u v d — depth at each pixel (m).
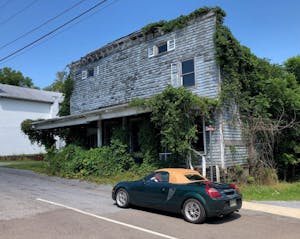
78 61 25.23
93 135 23.62
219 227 7.42
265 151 16.66
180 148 13.41
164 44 18.62
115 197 9.80
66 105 26.38
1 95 33.12
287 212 9.19
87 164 16.73
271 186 14.65
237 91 15.89
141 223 7.68
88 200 10.73
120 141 17.05
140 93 19.47
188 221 7.89
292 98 16.94
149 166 15.92
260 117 16.16
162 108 13.62
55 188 13.49
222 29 15.59
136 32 19.97
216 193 7.73
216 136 14.99
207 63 15.91
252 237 6.60
